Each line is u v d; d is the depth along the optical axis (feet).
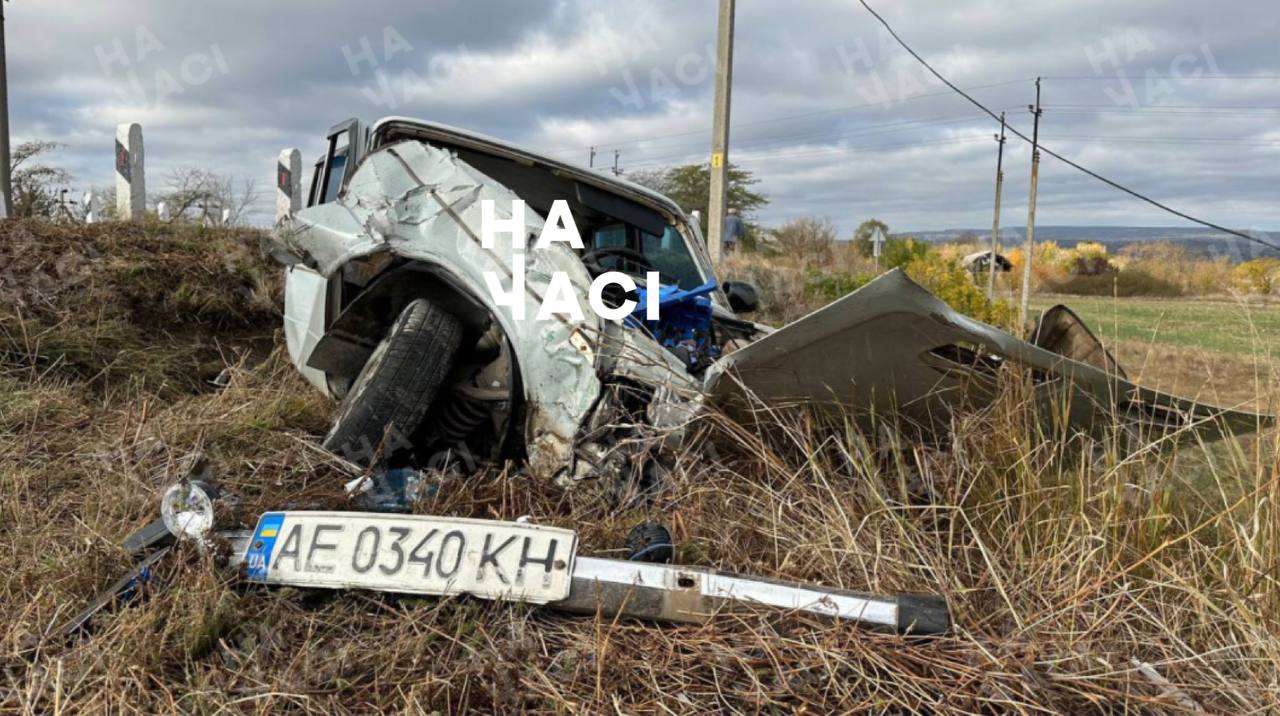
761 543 9.02
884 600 7.29
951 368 9.25
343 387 13.58
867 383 9.45
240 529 8.12
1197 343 24.57
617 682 6.57
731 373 9.33
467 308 11.44
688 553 8.57
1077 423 10.25
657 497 9.45
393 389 10.47
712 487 9.41
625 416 9.73
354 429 10.44
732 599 7.28
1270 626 7.72
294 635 7.09
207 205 34.60
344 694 6.37
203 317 19.39
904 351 8.95
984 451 9.66
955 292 37.60
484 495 9.73
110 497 9.60
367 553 7.61
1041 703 6.49
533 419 10.07
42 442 11.62
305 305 14.01
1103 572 8.09
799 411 9.88
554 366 9.96
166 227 22.74
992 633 7.51
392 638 7.07
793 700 6.48
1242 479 9.57
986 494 9.37
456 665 6.65
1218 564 8.49
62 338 15.21
